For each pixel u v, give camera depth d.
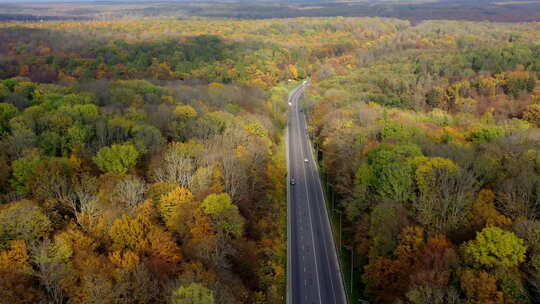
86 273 60.19
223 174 95.69
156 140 104.50
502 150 102.56
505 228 69.19
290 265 90.50
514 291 58.69
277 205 110.19
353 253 93.38
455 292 60.66
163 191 82.12
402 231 76.69
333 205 114.44
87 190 80.25
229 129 120.38
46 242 63.06
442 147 102.38
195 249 72.50
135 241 69.25
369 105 167.75
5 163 84.94
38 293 58.50
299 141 172.38
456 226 76.31
